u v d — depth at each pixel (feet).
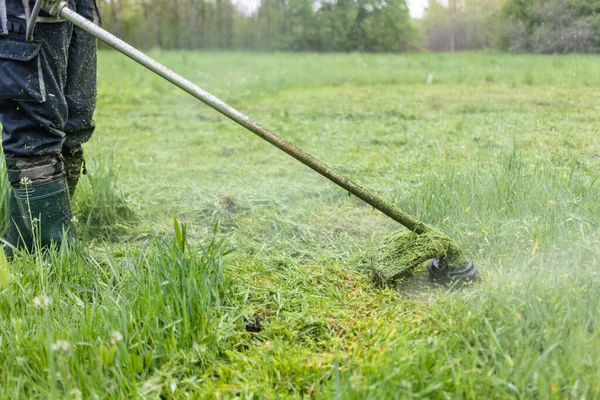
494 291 8.02
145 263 8.75
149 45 63.21
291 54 45.62
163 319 7.64
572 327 6.97
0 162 11.02
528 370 6.34
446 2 43.34
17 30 8.76
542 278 8.05
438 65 34.45
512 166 12.33
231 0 55.98
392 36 46.03
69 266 8.93
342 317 8.32
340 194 13.16
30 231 9.71
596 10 33.73
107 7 66.85
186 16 63.10
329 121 20.71
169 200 13.11
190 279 7.89
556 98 22.40
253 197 13.03
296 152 8.51
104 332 7.45
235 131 19.84
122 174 15.02
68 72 9.94
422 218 11.42
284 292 8.99
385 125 19.61
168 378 6.89
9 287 8.13
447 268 8.93
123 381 6.70
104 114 23.75
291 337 7.78
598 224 9.89
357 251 10.63
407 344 7.18
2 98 9.01
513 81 27.09
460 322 7.39
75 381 6.68
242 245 10.88
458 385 6.26
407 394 6.27
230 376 7.07
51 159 9.58
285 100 25.61
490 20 38.91
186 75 33.32
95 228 11.76
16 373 6.93
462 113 20.90
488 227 10.46
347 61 39.17
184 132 20.01
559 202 10.75
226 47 56.75
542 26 35.12
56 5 8.73
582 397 6.01
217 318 8.02
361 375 6.59
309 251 10.69
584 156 14.48
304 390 6.84
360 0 46.85
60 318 7.73
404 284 9.14
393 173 14.43
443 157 15.34
